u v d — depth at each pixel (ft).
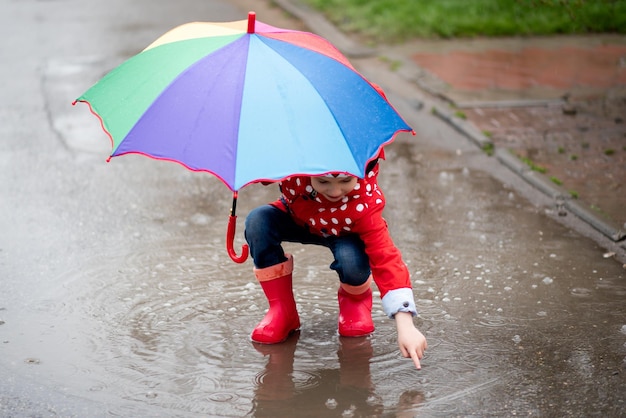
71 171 21.57
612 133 23.77
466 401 11.66
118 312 14.33
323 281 15.51
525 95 27.12
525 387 12.00
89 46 33.68
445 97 26.91
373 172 12.25
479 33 34.35
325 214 12.25
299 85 10.86
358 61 31.24
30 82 29.07
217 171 10.10
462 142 23.62
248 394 11.88
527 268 15.94
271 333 13.26
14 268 15.99
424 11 36.04
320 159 10.27
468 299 14.75
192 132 10.47
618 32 34.91
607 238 17.34
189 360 12.81
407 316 11.87
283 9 38.42
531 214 18.70
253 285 15.37
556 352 12.96
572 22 34.63
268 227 12.92
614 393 11.82
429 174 21.31
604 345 13.14
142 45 33.76
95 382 12.17
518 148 22.75
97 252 16.78
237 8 39.58
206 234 17.74
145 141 10.57
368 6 36.94
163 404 11.62
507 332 13.58
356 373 12.43
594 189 19.88
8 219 18.45
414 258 16.40
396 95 27.50
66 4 41.73
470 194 19.93
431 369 12.51
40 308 14.44
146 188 20.52
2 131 24.48
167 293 15.03
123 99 11.16
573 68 30.09
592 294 14.88
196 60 11.20
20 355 12.90
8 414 11.37
